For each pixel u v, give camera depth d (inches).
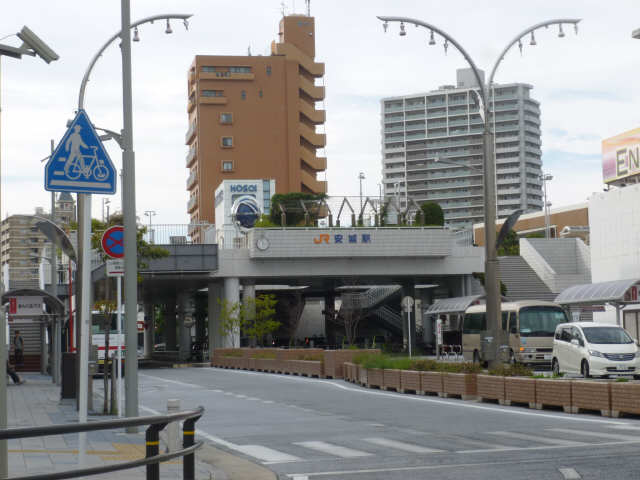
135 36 788.0
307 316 3946.9
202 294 3555.6
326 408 869.8
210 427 699.4
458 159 7549.2
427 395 1018.7
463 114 7559.1
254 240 2556.6
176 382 1512.1
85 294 335.9
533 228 4591.5
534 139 7613.2
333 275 2642.7
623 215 1945.1
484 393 882.8
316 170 5536.4
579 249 2928.2
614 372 1112.8
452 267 2709.2
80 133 340.8
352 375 1336.1
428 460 464.8
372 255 2615.7
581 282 2748.5
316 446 552.7
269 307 2689.5
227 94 5374.0
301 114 5521.7
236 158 5359.3
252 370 2026.3
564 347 1194.0
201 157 5334.6
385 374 1147.9
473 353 1689.2
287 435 627.5
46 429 202.7
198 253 2522.1
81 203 879.1
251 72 5408.5
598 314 2001.7
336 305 3976.4
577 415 711.1
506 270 2815.0
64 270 2536.9
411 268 2679.6
